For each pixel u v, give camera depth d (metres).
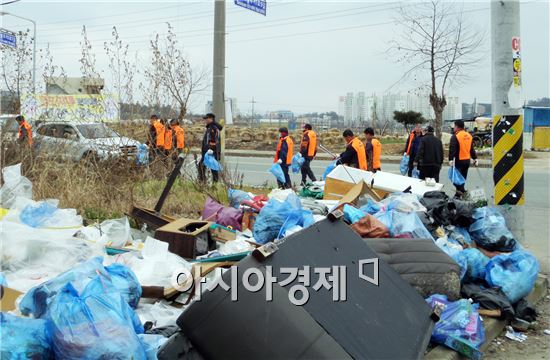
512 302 5.09
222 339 2.61
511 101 6.75
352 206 6.33
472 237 6.27
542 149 30.44
